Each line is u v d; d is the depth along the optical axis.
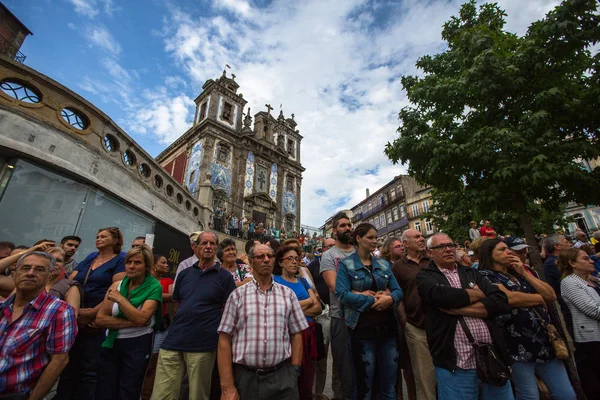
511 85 6.43
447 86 7.09
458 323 2.47
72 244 3.99
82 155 6.39
